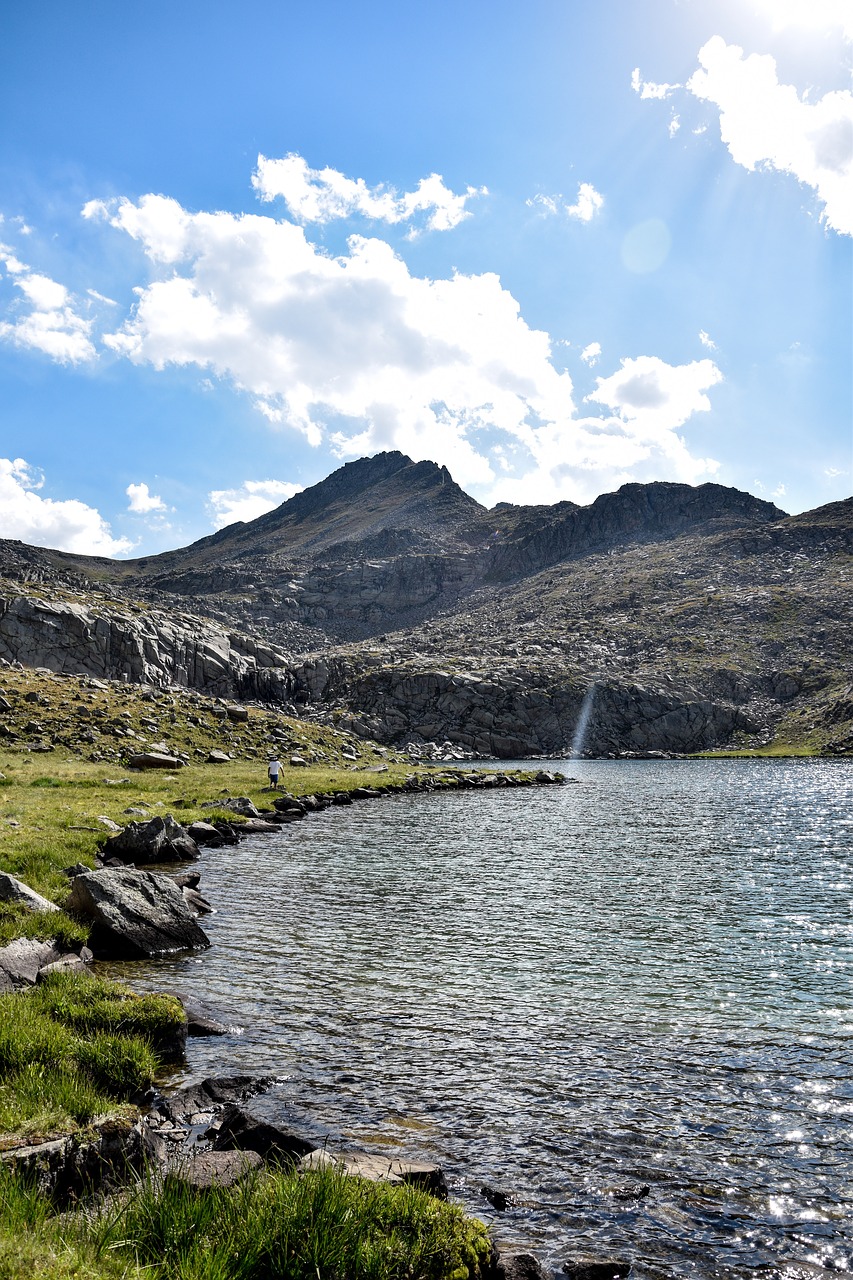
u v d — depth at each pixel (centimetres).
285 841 4275
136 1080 1262
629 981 1941
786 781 8831
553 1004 1780
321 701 18900
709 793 7438
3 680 8638
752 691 19038
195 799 5066
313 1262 712
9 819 3444
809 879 3228
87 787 5166
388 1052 1516
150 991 1795
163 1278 668
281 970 2005
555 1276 879
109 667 14050
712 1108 1305
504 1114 1276
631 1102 1325
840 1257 945
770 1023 1672
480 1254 806
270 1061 1463
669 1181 1098
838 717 16175
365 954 2155
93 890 2152
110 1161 936
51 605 13862
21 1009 1342
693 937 2341
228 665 17038
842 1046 1557
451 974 1986
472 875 3309
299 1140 1091
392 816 5503
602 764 13900
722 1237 978
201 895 2850
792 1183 1095
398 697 18238
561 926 2469
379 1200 821
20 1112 973
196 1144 1127
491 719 17512
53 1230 709
